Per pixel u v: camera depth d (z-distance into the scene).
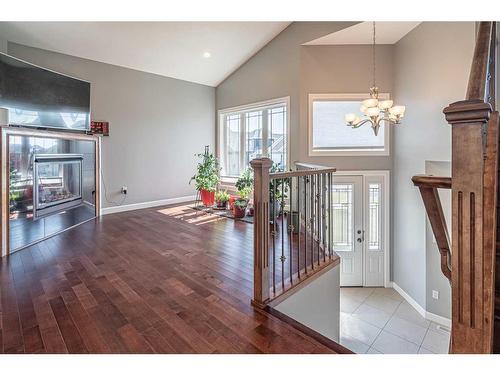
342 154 5.14
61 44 4.33
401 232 5.00
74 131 4.39
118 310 2.05
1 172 3.11
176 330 1.82
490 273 1.17
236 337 1.76
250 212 5.20
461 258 1.22
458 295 1.23
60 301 2.17
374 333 4.21
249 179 5.31
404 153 4.84
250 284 2.48
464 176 1.18
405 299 4.95
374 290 5.25
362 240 5.28
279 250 3.40
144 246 3.49
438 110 4.10
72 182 4.30
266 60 5.50
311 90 5.00
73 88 4.32
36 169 3.60
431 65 4.19
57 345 1.67
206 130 6.63
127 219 4.84
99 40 4.43
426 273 4.46
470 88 1.30
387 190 5.17
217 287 2.42
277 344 1.71
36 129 3.61
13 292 2.31
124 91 5.29
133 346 1.67
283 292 2.33
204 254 3.22
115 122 5.20
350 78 5.01
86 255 3.17
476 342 1.20
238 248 3.43
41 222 3.68
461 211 1.20
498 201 1.62
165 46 4.89
